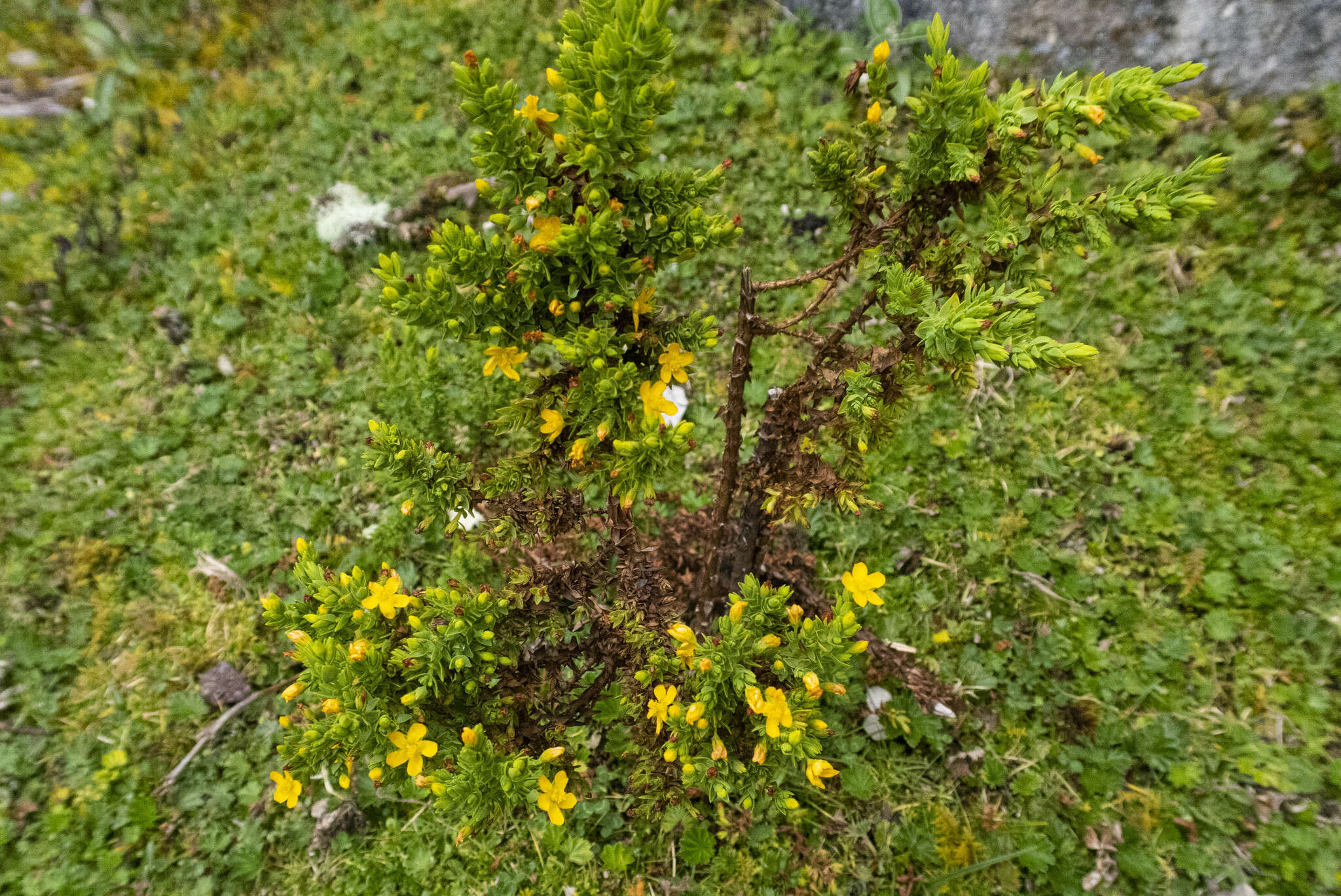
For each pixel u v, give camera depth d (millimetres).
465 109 1322
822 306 3602
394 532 3248
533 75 4207
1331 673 2895
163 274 3842
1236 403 3314
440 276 1402
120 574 3232
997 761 2832
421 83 4262
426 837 2781
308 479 3424
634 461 1494
